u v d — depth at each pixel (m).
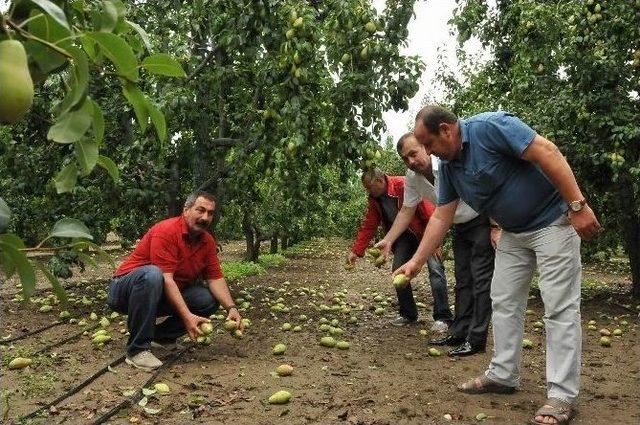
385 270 16.41
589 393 4.47
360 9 6.83
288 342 6.29
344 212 27.86
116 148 8.97
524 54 9.16
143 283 5.01
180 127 8.53
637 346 6.29
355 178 9.52
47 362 5.18
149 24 8.65
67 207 9.13
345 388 4.55
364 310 8.86
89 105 1.28
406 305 7.42
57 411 3.90
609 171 8.93
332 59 7.17
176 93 7.51
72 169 1.45
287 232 17.61
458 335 6.05
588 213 3.54
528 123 8.84
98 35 1.25
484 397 4.32
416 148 5.54
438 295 6.88
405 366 5.29
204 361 5.38
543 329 7.28
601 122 8.03
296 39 6.62
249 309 8.52
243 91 9.00
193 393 4.36
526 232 3.84
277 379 4.79
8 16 1.18
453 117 3.80
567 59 8.52
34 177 8.98
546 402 3.97
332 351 5.90
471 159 3.81
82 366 5.15
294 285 12.32
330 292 11.25
